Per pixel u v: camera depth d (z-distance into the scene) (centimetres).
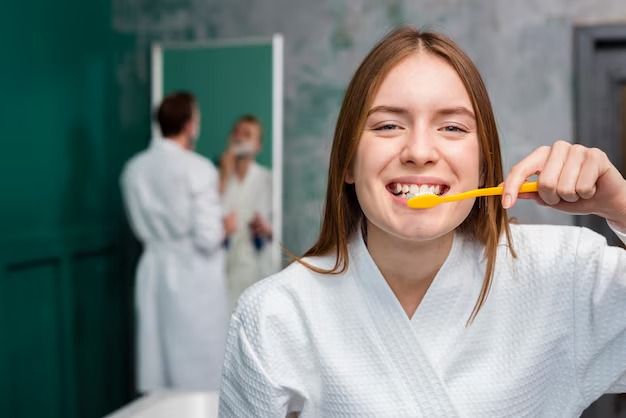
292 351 86
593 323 85
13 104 244
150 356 272
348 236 88
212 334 269
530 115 273
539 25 271
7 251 238
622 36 262
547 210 270
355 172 80
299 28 296
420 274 85
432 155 75
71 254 276
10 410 238
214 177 268
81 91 283
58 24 270
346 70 291
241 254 292
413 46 78
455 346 85
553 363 87
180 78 300
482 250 87
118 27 309
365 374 85
